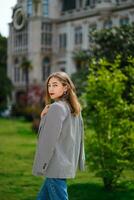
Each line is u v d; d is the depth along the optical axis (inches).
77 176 576.1
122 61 883.4
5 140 1155.9
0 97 3043.8
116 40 975.6
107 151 473.1
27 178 563.2
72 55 3090.6
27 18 3260.3
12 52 3415.4
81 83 1222.3
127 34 981.2
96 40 1021.2
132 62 514.0
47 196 237.8
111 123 484.7
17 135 1327.5
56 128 224.8
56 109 227.5
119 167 472.1
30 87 2994.6
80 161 247.3
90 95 494.3
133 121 491.8
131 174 594.2
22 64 3152.1
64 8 3225.9
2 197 453.7
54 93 241.3
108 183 485.1
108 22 2822.3
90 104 496.7
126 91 549.6
